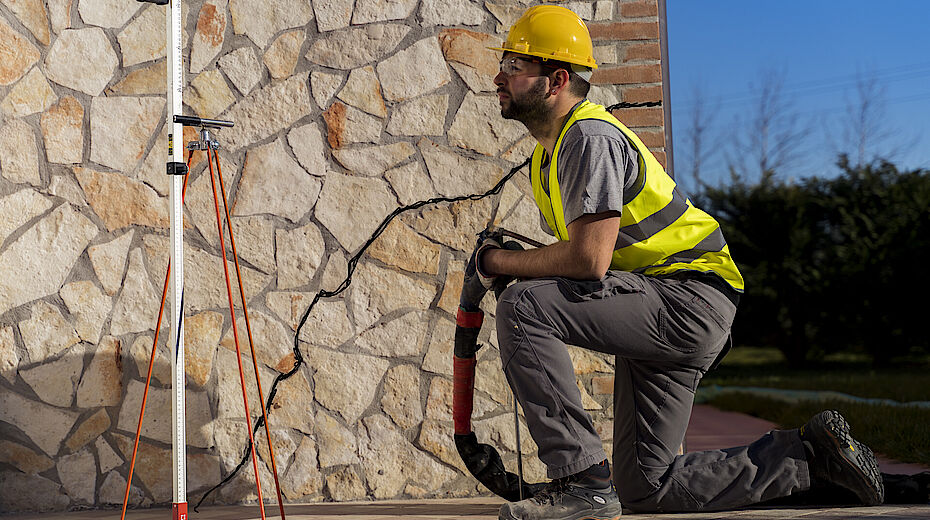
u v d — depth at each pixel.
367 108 3.03
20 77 3.03
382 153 3.02
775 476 2.31
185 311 3.00
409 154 3.01
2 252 2.96
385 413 2.96
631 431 2.33
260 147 3.04
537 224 2.96
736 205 12.89
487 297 2.97
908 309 11.73
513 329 2.04
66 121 3.03
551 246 2.07
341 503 2.90
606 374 2.89
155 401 2.98
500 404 2.93
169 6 2.11
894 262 11.75
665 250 2.16
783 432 2.40
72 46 3.05
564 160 2.04
